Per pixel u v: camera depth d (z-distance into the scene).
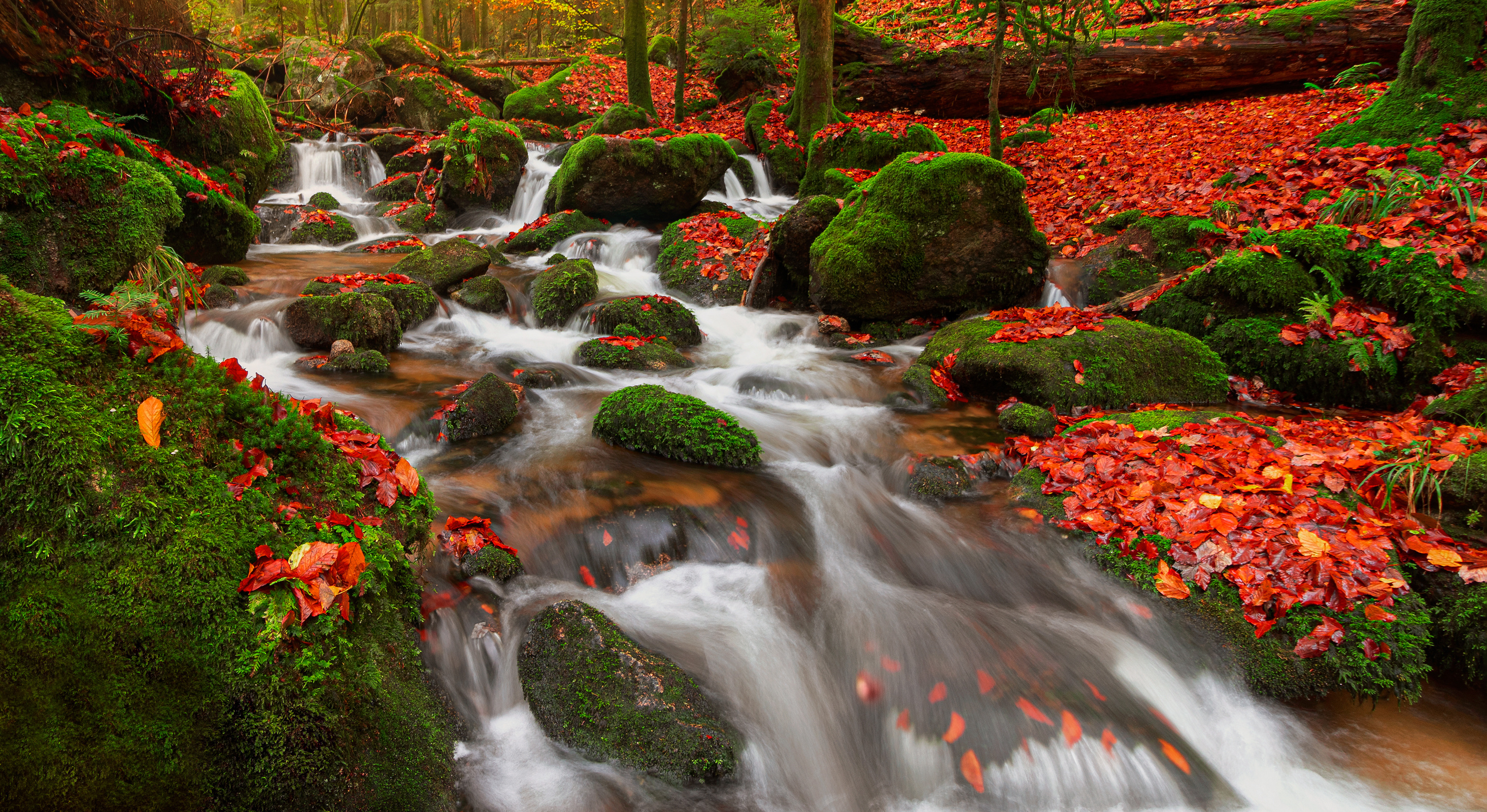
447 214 11.81
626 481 4.21
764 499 4.16
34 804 1.75
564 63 22.92
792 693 2.99
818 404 5.88
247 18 23.22
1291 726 2.97
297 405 2.96
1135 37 12.91
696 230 9.72
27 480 2.05
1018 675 3.09
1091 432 4.76
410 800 2.23
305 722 2.05
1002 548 3.86
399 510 2.93
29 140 4.71
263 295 6.76
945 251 7.30
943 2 17.70
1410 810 2.65
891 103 14.80
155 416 2.33
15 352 2.22
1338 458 3.98
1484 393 4.61
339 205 11.95
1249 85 12.61
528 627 2.95
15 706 1.81
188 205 7.18
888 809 2.68
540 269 8.86
